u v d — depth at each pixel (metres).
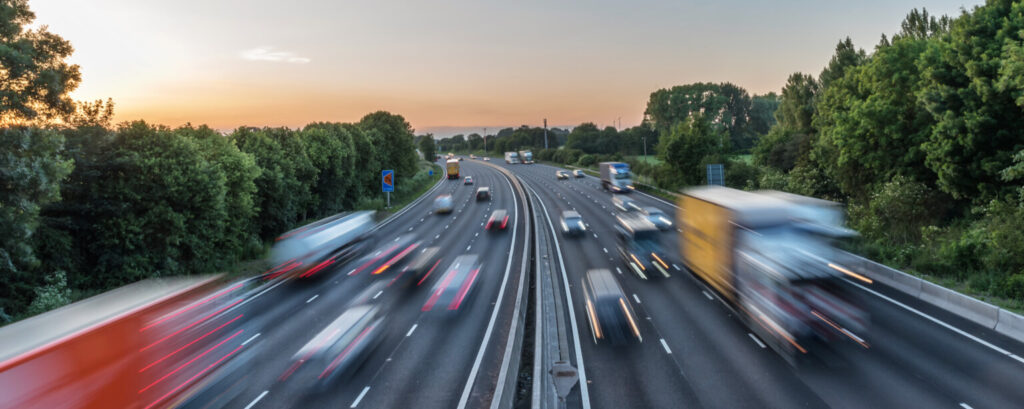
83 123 34.66
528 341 22.45
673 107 179.38
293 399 16.25
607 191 88.25
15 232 25.62
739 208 21.64
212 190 37.66
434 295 28.02
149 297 14.60
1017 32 30.45
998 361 16.66
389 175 80.94
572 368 17.81
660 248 36.97
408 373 18.22
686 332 20.89
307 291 31.05
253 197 47.06
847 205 44.84
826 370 16.72
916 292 24.09
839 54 73.19
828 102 49.88
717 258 24.84
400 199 90.19
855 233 31.38
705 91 179.62
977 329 19.56
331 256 38.81
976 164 33.16
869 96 42.62
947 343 18.36
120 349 12.70
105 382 12.10
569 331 21.73
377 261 39.09
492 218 55.09
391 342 21.39
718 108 177.50
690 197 30.67
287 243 35.62
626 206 62.25
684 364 17.83
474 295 28.53
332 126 74.31
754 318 19.95
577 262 35.50
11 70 26.53
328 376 17.88
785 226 19.22
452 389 16.88
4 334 11.30
